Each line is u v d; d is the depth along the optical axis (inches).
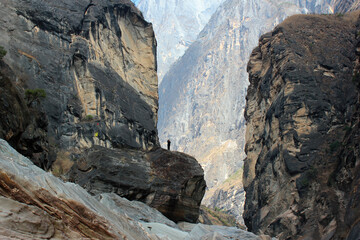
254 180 4266.7
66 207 403.2
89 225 413.1
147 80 1697.8
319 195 3366.1
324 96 4042.8
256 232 3846.0
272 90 4306.1
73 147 1168.2
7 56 1154.7
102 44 1497.3
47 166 1024.9
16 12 1267.2
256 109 4574.3
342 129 3892.7
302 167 3710.6
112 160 1095.0
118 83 1473.9
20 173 388.8
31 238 350.6
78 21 1409.9
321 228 3201.3
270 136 4126.5
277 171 3895.2
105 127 1284.4
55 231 379.6
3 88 852.6
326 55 4306.1
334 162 3543.3
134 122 1433.3
